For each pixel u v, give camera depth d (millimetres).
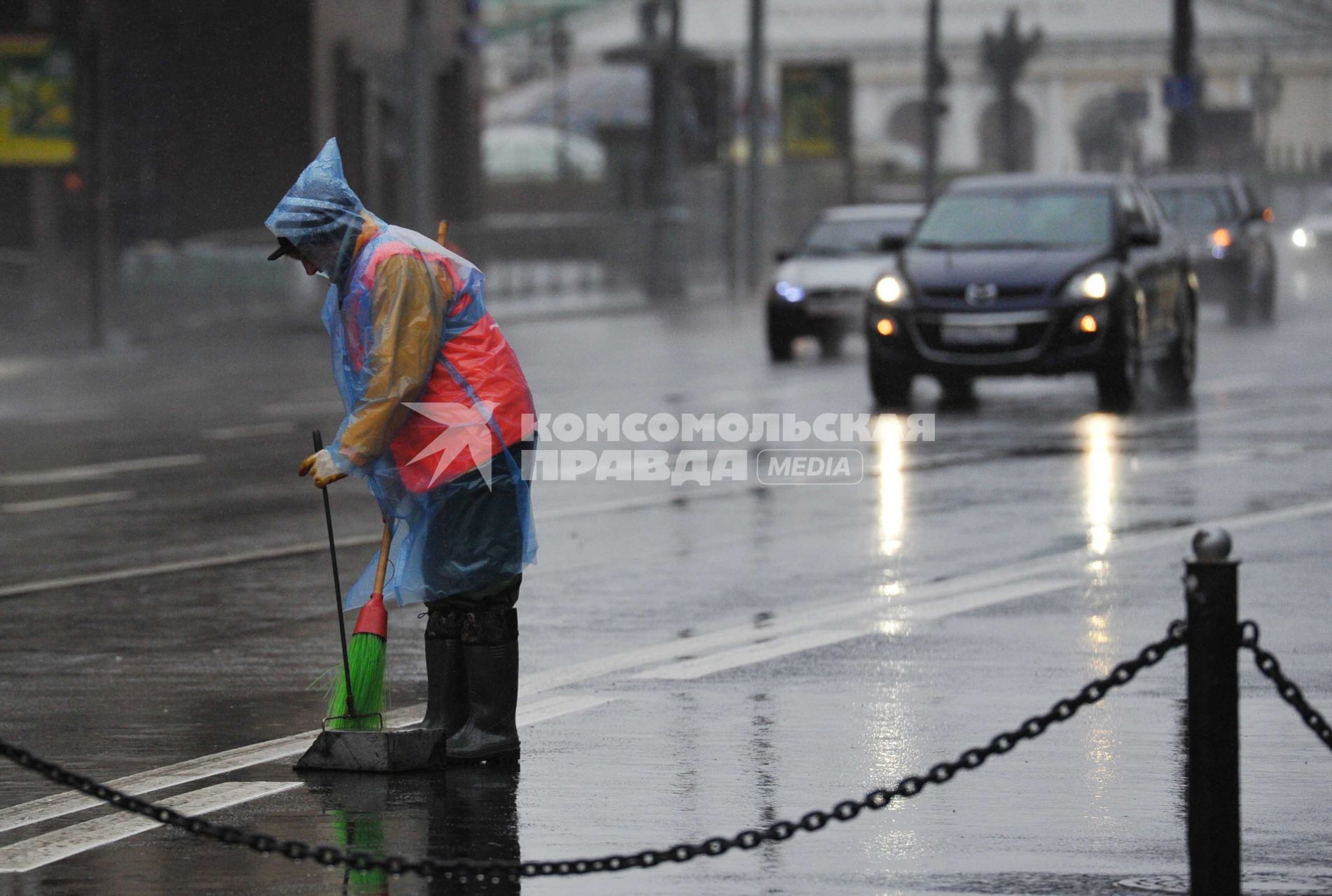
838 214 80125
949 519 36750
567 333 95750
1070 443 48094
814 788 19281
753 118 134250
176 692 24141
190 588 31375
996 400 59188
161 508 40438
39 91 90688
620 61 132625
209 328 102875
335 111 133875
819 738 21234
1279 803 18672
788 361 75000
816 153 145750
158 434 55031
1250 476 41844
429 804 18828
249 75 128750
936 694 23203
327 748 20109
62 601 30344
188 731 22125
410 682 24453
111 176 122000
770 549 33875
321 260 20094
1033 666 24594
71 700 23750
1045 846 17359
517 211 198875
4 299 92625
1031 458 45344
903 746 20844
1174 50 122875
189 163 128875
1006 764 20094
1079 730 21422
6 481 45062
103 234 90938
